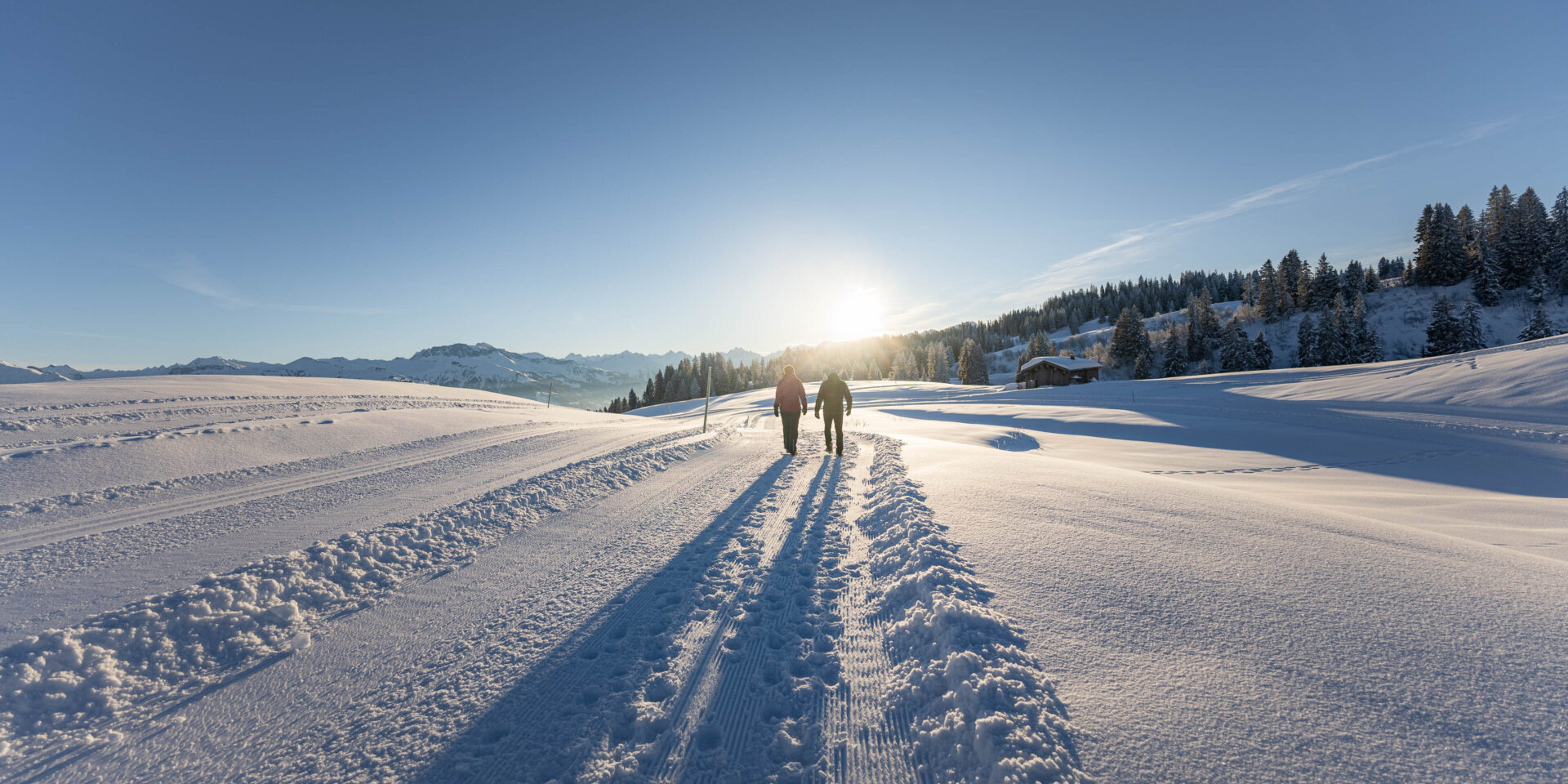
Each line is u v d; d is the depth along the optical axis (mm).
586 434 12117
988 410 32531
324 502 5953
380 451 9547
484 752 2197
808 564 4152
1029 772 1799
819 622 3223
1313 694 2104
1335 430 19734
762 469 8062
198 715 2428
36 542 4574
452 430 12164
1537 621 2529
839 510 5645
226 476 7289
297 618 3293
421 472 7695
